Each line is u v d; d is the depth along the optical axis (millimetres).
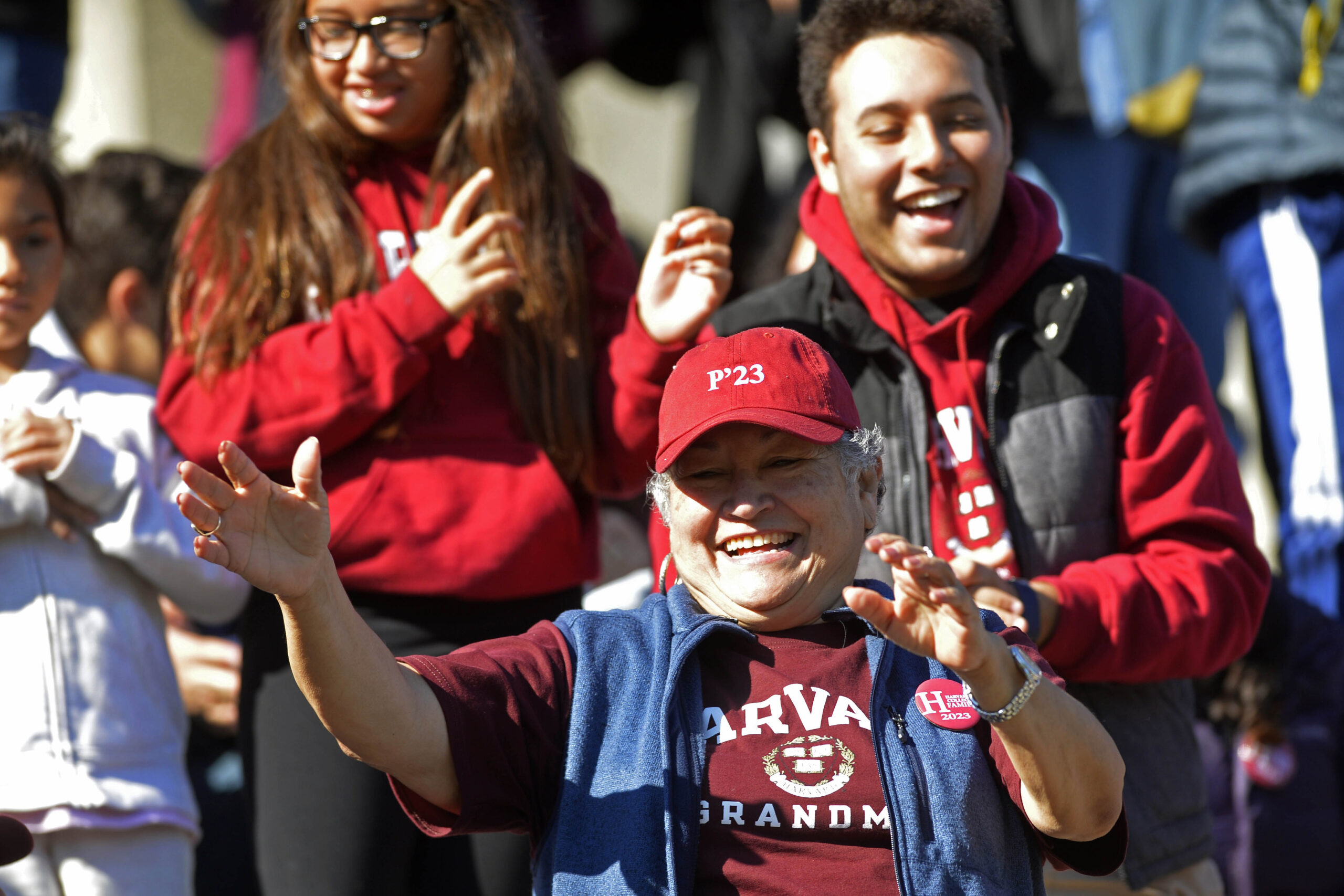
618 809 9508
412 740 9188
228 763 17625
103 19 31922
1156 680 12383
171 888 13531
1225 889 19438
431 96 13914
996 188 12977
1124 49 22703
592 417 13727
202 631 18016
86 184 18000
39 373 14406
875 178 12852
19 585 13477
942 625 8727
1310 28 19703
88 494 13641
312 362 12875
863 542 10406
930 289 13320
